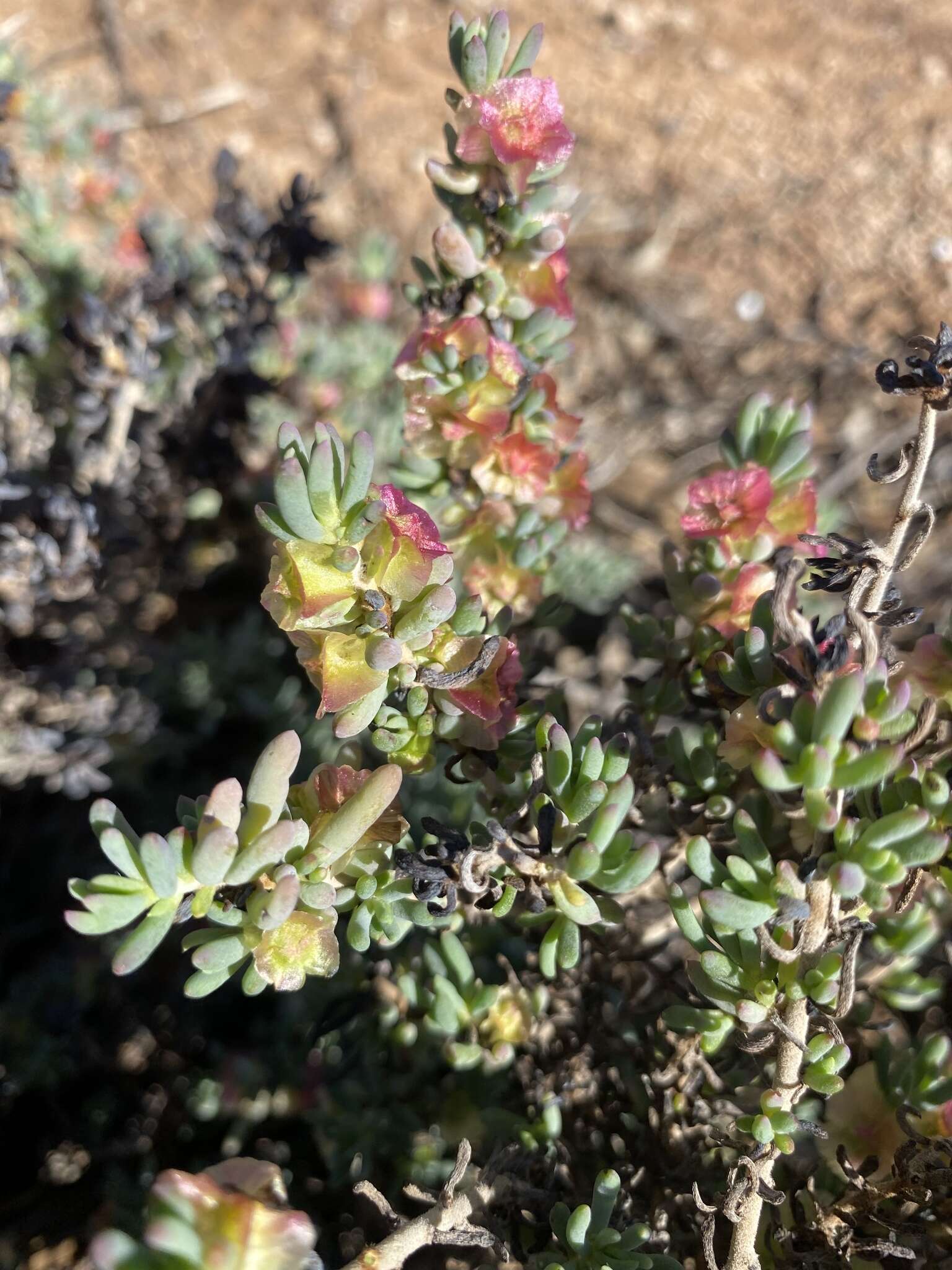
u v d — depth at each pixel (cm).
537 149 9
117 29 29
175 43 30
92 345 14
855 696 6
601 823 7
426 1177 10
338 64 30
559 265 10
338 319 23
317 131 29
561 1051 10
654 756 10
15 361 16
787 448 9
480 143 9
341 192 27
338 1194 12
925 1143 8
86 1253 12
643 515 22
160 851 6
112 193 19
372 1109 11
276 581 7
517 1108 10
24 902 16
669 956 12
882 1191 8
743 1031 8
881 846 7
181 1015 14
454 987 9
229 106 29
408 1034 11
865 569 7
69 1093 14
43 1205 13
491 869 8
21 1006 14
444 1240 7
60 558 14
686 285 26
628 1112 10
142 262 19
